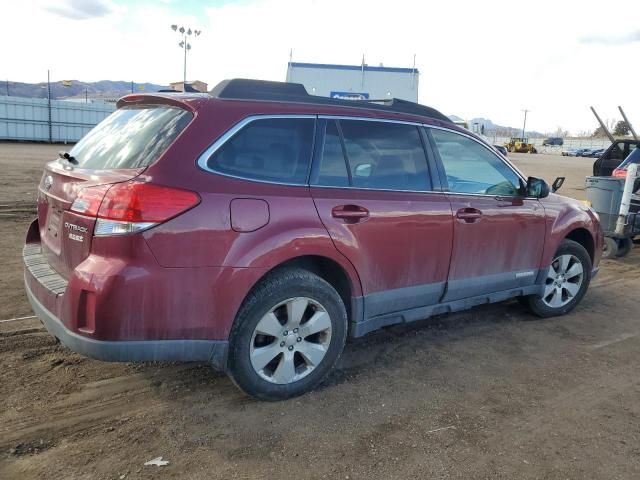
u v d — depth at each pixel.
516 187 4.65
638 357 4.29
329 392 3.52
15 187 12.47
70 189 3.05
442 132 4.20
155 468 2.69
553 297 5.09
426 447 2.95
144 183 2.78
